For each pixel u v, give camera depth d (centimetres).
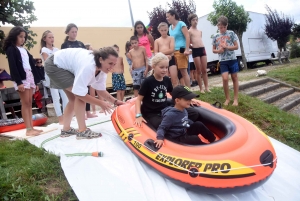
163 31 575
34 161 341
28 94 455
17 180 298
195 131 346
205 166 264
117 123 385
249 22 1584
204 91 685
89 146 376
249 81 884
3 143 437
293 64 1550
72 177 303
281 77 992
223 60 573
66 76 392
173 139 321
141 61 623
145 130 342
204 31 1495
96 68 370
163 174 288
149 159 305
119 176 302
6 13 679
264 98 750
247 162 265
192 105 409
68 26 520
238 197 286
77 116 405
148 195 273
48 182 307
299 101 812
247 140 303
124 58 1162
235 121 352
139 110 362
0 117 655
